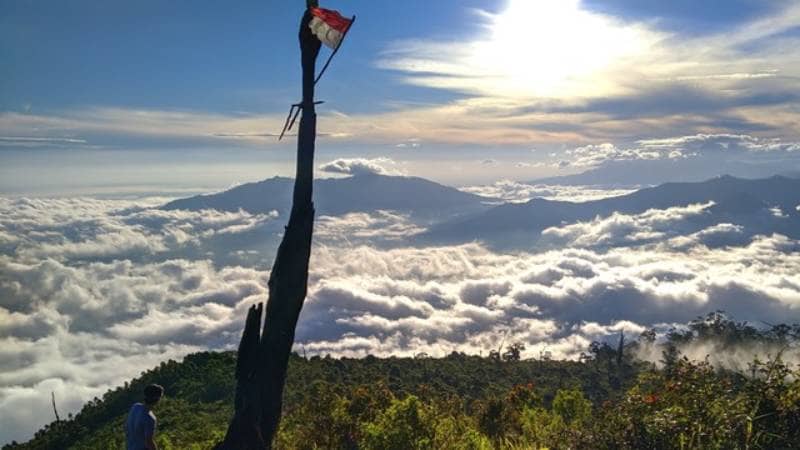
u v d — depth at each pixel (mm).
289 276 8562
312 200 8648
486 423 14078
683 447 6895
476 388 64812
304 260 8617
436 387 61500
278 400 8570
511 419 14336
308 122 8648
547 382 71875
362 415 13758
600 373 76750
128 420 8719
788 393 6863
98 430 54000
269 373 8523
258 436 8391
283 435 13414
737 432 6812
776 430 6770
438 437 11117
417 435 10898
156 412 49156
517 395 17734
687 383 7574
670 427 7145
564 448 8492
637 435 7352
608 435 7633
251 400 8500
